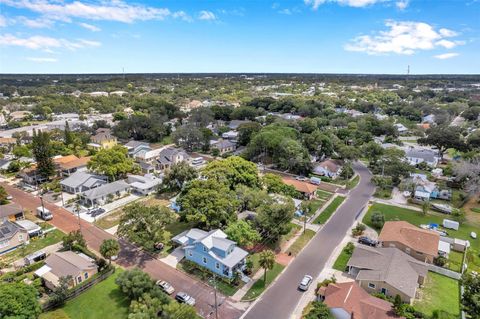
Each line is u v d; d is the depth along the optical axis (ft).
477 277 106.01
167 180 212.02
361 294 110.63
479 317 98.43
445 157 318.45
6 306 90.94
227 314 108.17
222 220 151.74
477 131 333.42
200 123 404.57
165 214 147.33
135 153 290.76
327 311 99.40
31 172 232.53
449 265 138.72
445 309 111.14
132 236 136.67
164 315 97.09
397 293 115.34
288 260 142.00
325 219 182.60
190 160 289.74
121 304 111.34
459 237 164.66
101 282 123.65
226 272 127.54
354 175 264.52
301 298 116.88
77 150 309.63
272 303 114.11
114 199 206.39
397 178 241.14
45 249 147.74
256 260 140.56
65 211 188.55
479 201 210.59
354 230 165.17
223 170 186.80
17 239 149.69
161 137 383.45
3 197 195.00
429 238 148.87
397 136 382.42
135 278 109.40
